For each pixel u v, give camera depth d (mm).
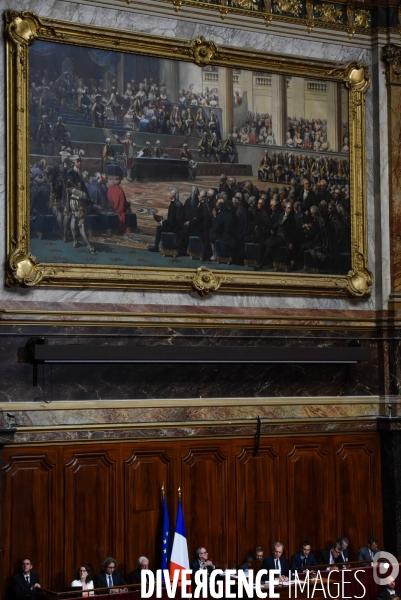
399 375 17328
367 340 17453
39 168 15195
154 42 15969
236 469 16172
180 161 16234
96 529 15062
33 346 14648
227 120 16641
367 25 17672
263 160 16891
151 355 15273
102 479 15188
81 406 15094
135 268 15656
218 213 16469
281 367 16812
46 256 15172
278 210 16953
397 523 17047
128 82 15930
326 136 17406
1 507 14234
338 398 17094
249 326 16453
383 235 17516
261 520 16281
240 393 16453
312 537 16641
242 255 16609
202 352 15680
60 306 15109
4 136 14969
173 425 15648
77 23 15406
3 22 15000
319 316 17000
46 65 15320
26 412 14711
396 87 17594
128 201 15805
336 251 17359
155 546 15445
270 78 17016
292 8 17250
